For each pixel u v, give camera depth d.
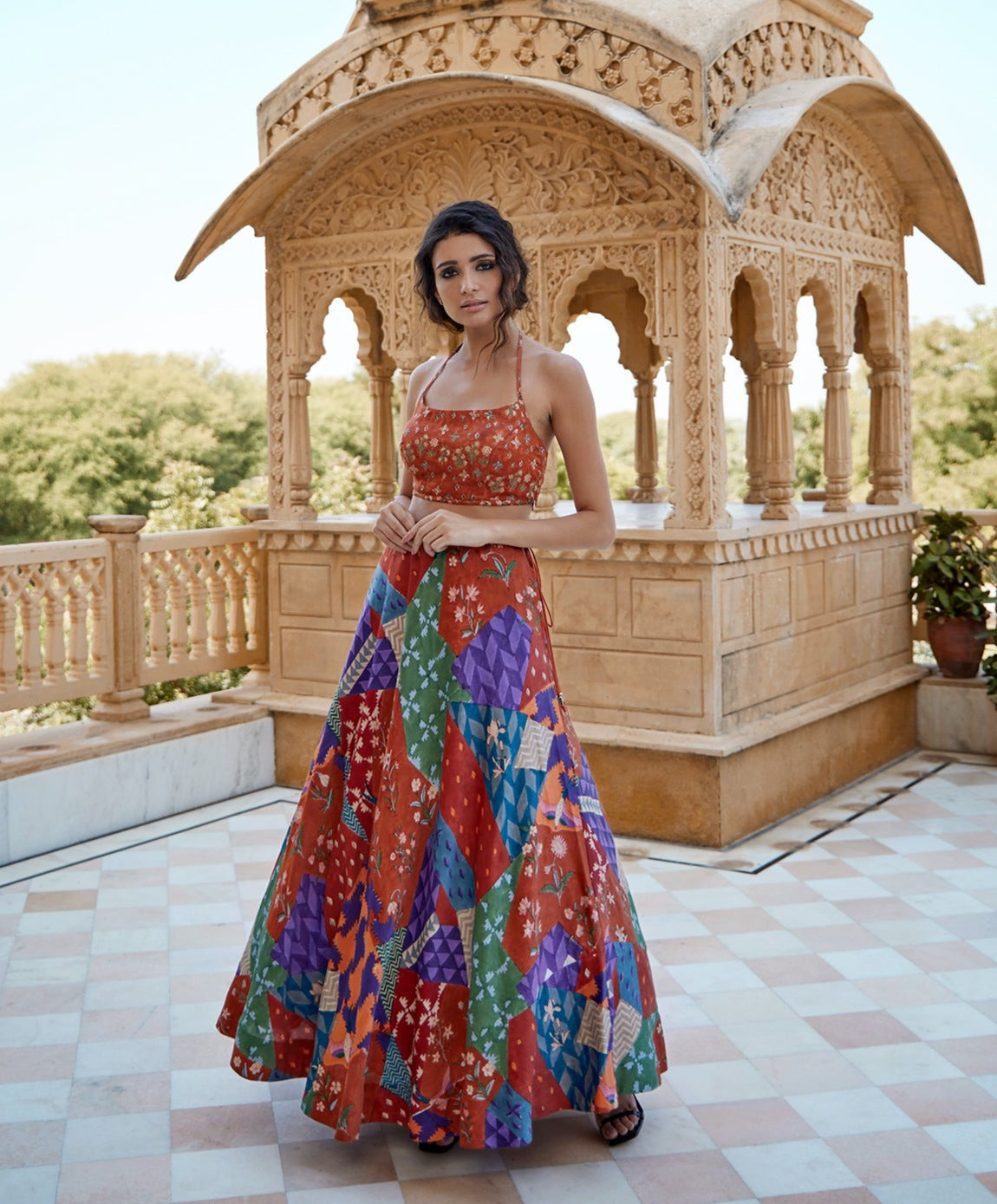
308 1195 2.89
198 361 28.66
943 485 23.56
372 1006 2.96
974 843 5.43
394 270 5.92
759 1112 3.24
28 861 5.30
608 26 5.20
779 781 5.77
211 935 4.48
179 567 6.34
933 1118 3.20
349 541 6.12
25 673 5.66
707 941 4.37
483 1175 2.98
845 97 5.90
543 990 2.99
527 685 3.06
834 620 6.32
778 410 5.80
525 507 3.18
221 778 6.20
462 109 5.62
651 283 5.29
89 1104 3.30
